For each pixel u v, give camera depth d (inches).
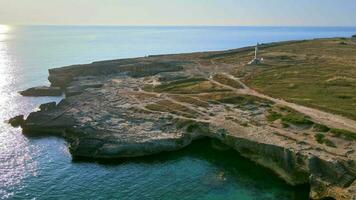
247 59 6003.9
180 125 3083.2
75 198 2155.5
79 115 3462.1
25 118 3789.4
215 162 2647.6
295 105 3326.8
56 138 3149.6
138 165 2610.7
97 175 2454.5
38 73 6806.1
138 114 3427.7
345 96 3503.9
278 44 7613.2
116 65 6072.8
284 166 2443.4
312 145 2493.8
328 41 7564.0
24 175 2452.0
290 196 2197.3
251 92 3875.5
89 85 4751.5
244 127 2913.4
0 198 2148.1
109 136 2898.6
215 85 4276.6
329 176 2207.2
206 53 7322.8
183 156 2751.0
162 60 6496.1
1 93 5049.2
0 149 2906.0
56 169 2544.3
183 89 4227.4
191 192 2237.9
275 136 2694.4
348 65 4936.0
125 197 2171.5
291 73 4640.8
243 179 2397.9
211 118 3161.9
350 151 2364.7
